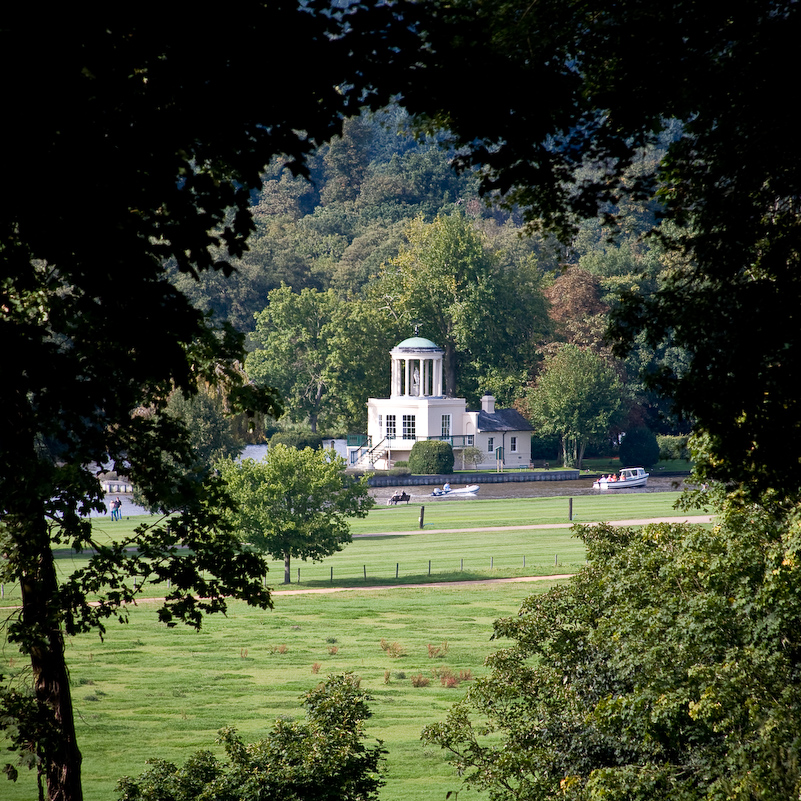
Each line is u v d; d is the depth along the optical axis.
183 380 43.66
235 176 46.72
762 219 50.41
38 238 37.47
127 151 35.75
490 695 84.81
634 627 72.06
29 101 33.25
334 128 37.75
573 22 47.03
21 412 55.53
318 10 37.12
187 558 65.94
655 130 51.22
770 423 49.19
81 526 64.25
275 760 75.25
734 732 60.75
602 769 66.56
